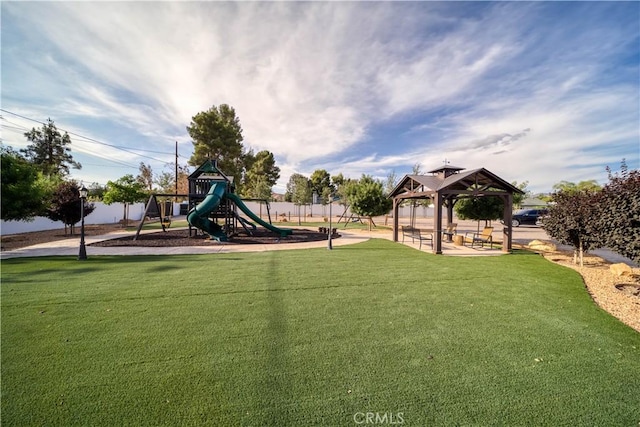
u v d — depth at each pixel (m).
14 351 3.04
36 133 32.00
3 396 2.29
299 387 2.44
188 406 2.20
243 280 6.07
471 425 2.02
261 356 2.98
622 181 5.36
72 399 2.27
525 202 33.28
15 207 10.72
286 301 4.75
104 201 20.59
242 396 2.32
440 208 9.91
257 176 39.41
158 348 3.13
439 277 6.47
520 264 8.06
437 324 3.86
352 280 6.14
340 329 3.67
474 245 12.36
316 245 11.95
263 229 18.78
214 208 13.84
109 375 2.61
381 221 31.77
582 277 6.68
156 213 27.28
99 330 3.59
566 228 7.85
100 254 9.34
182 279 6.11
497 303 4.73
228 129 33.44
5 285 5.59
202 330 3.61
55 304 4.52
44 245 11.17
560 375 2.67
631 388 2.47
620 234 5.17
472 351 3.12
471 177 10.79
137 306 4.46
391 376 2.62
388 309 4.42
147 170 37.78
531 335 3.54
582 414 2.14
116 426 1.99
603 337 3.49
